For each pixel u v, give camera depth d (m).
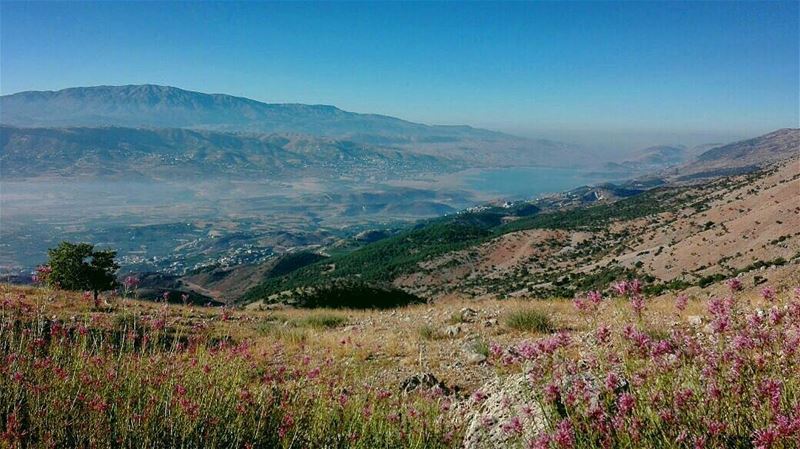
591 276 106.06
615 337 4.98
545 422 4.27
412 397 7.79
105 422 4.91
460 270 146.62
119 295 19.11
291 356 11.77
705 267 90.62
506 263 148.38
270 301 41.59
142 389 5.73
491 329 14.23
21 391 5.22
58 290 20.02
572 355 6.61
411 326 16.30
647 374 3.86
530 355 4.78
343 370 10.16
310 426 5.61
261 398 5.94
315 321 18.45
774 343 3.86
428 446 5.39
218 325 16.69
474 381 9.63
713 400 3.47
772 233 91.50
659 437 3.40
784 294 5.64
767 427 3.04
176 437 4.92
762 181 154.50
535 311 14.31
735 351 3.84
